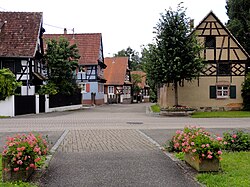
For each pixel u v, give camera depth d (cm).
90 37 5819
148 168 920
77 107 4534
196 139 884
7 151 779
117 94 7144
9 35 3831
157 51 3062
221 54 3494
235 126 2083
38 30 3894
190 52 3011
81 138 1530
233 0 4556
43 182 779
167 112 3066
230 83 3497
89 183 770
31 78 3753
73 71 4222
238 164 935
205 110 3506
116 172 873
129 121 2484
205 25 3478
